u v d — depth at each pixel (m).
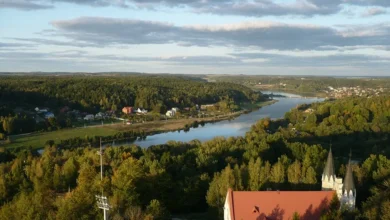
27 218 78.19
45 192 96.25
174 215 97.12
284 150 141.12
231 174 95.56
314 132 195.50
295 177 100.75
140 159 122.19
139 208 79.00
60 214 76.56
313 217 74.12
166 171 108.00
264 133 181.00
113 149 135.00
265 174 102.44
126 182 88.31
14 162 127.94
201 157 121.81
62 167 118.06
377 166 111.75
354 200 80.25
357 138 183.50
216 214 91.88
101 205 67.56
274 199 75.75
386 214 68.81
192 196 98.94
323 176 84.81
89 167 105.19
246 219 74.31
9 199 106.50
